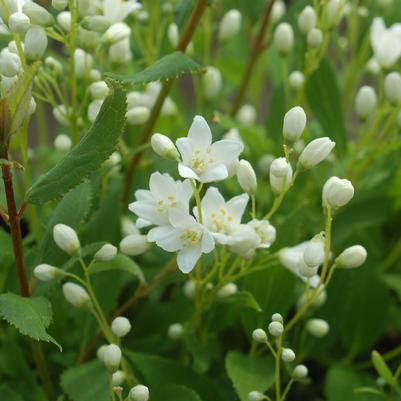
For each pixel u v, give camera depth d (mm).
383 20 491
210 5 395
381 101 454
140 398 339
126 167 420
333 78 429
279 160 348
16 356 395
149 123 412
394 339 467
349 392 406
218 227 348
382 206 451
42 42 363
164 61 374
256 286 391
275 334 349
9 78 344
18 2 368
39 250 365
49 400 390
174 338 396
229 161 342
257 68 508
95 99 385
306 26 421
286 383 408
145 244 361
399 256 464
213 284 394
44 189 336
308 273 358
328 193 347
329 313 420
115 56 407
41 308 338
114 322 359
